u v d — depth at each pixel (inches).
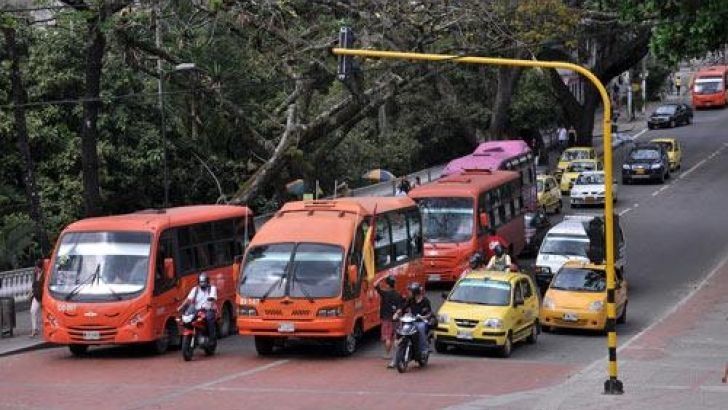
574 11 2709.2
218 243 1660.9
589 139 3838.6
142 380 1257.4
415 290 1334.9
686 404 1040.2
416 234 1815.9
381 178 3034.0
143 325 1424.7
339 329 1397.6
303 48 2182.6
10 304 1574.8
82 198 2213.3
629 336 1584.6
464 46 2331.4
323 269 1416.1
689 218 2746.1
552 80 3740.2
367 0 2176.4
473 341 1416.1
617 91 5344.5
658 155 3380.9
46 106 2256.4
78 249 1457.9
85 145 1860.2
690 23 1856.5
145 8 2068.2
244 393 1167.6
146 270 1441.9
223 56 2273.6
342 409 1077.1
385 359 1405.0
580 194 2992.1
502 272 1549.0
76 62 2261.3
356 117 2375.7
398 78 2278.5
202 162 2380.7
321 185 2950.3
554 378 1258.6
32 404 1112.8
